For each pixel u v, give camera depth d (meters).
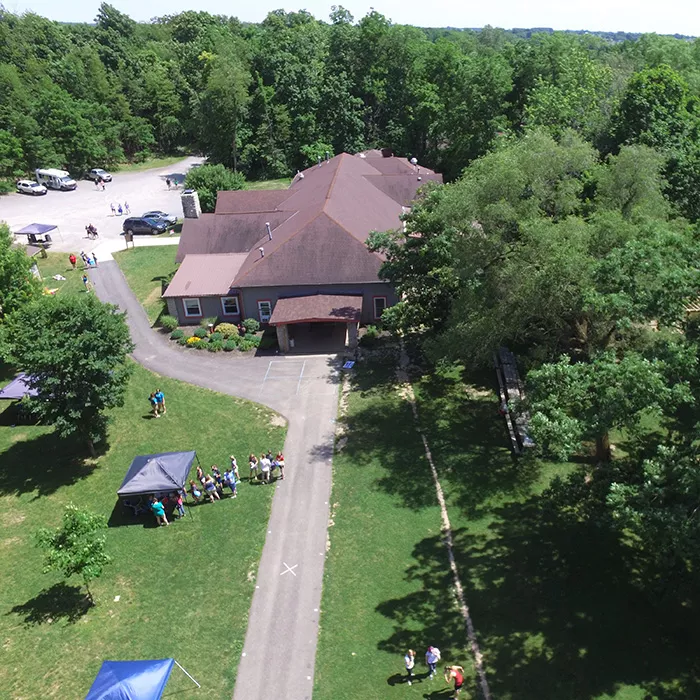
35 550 26.61
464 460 30.86
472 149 76.62
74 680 20.78
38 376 29.83
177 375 39.69
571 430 20.03
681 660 20.62
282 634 22.20
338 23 89.56
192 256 48.50
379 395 36.53
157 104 108.06
